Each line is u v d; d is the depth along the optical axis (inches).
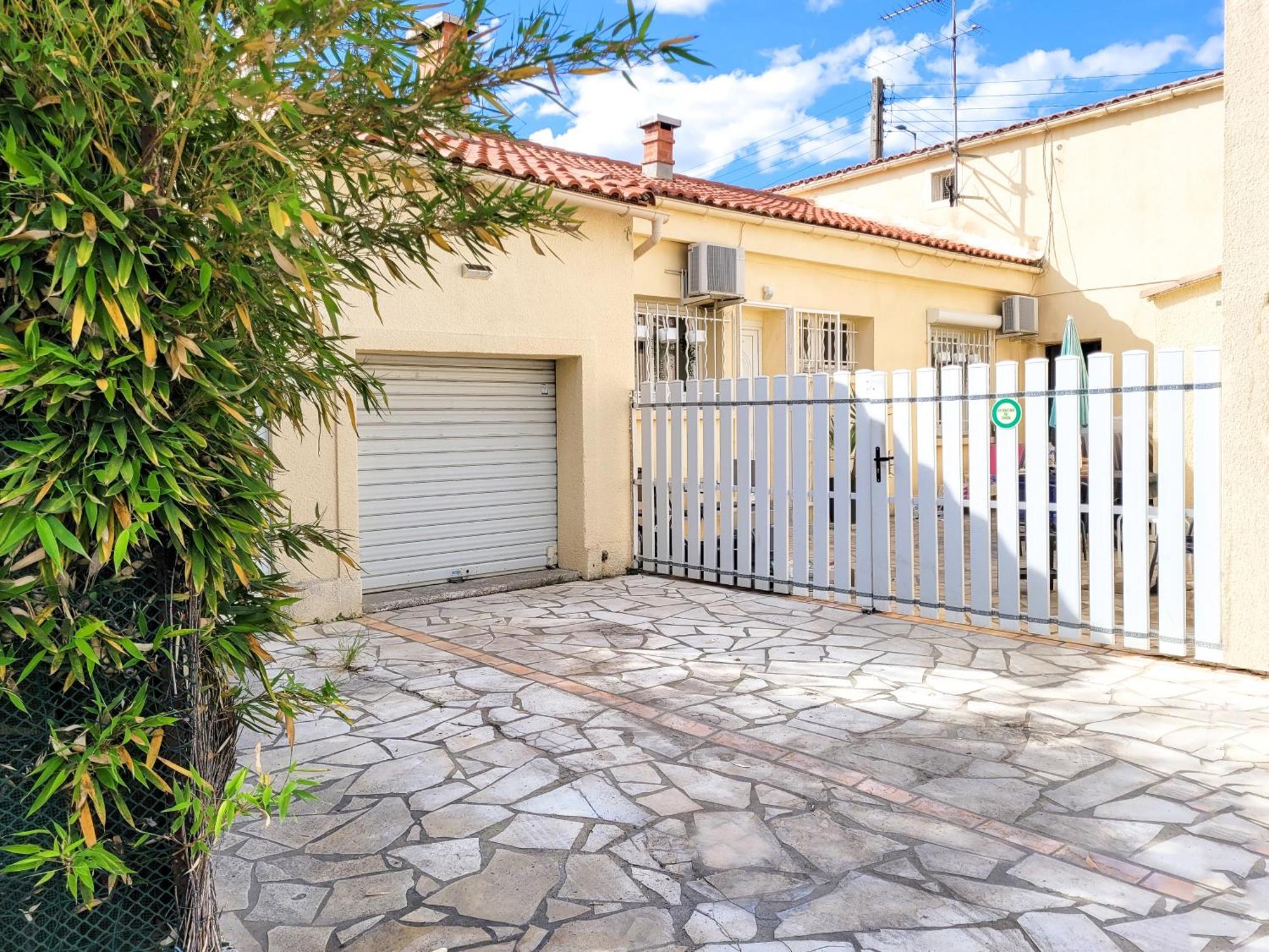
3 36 65.4
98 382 68.9
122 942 83.4
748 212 450.9
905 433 289.7
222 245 77.2
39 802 69.6
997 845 135.9
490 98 81.0
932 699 206.1
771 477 332.2
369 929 115.8
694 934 113.3
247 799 77.3
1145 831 139.4
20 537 65.2
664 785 160.1
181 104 70.0
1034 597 263.9
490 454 352.8
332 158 89.8
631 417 380.2
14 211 70.1
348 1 70.1
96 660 70.9
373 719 198.1
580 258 356.5
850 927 114.3
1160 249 581.0
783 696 209.6
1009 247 652.7
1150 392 238.7
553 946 111.1
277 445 283.7
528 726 191.5
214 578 80.0
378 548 323.3
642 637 269.6
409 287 308.7
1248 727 183.5
